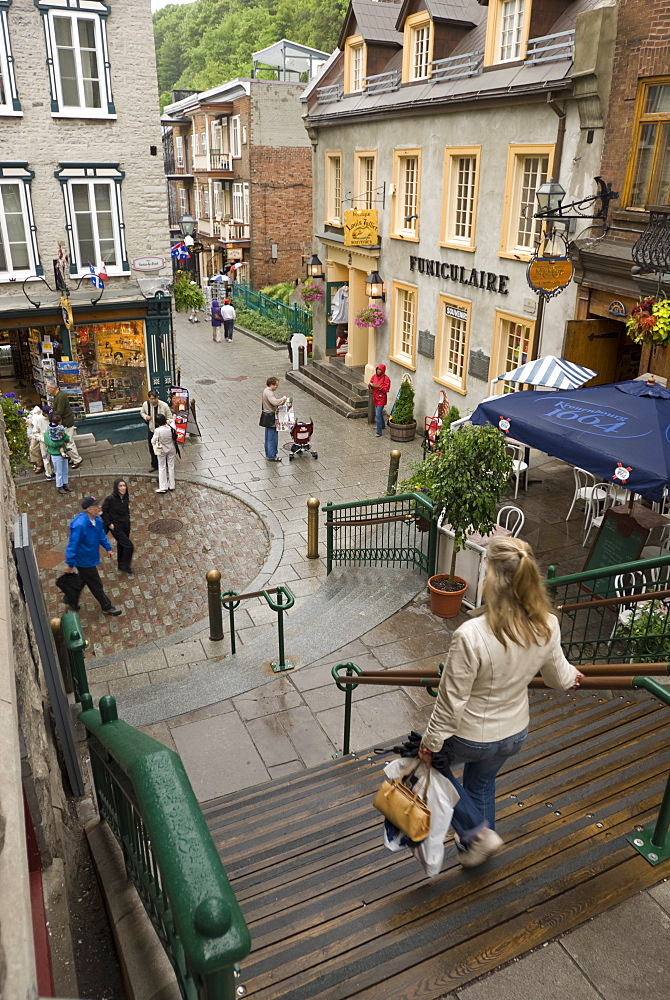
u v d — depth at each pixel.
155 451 15.32
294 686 8.55
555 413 8.73
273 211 34.94
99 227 17.92
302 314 29.33
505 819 3.82
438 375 18.28
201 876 1.93
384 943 3.05
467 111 15.59
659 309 9.91
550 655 3.02
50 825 4.31
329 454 17.98
